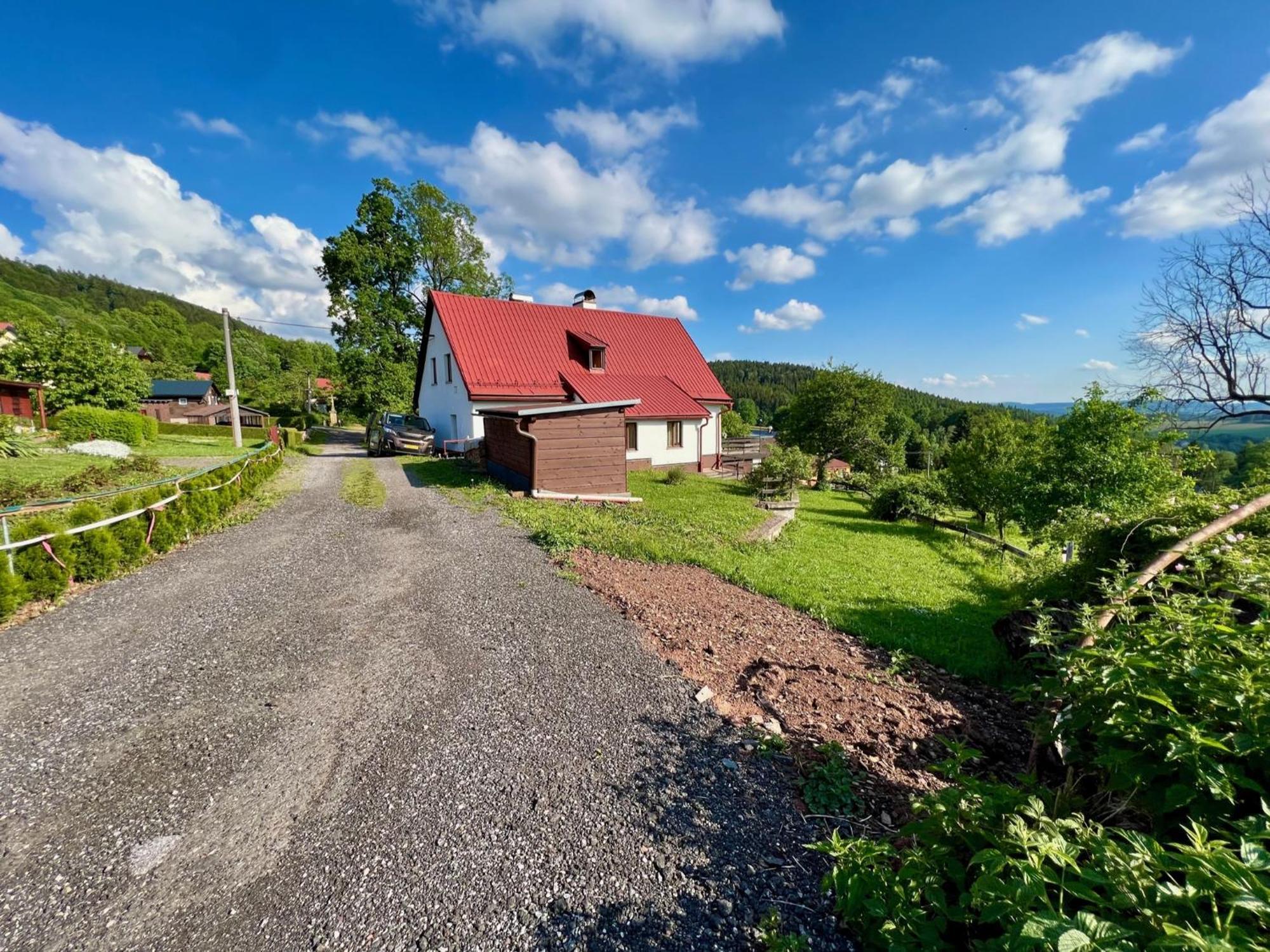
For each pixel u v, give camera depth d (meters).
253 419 43.56
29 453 14.77
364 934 2.08
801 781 3.00
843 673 4.60
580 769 3.05
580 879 2.33
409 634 4.81
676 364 22.47
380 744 3.26
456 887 2.28
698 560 7.75
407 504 10.73
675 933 2.08
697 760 3.16
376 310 29.28
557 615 5.31
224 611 5.24
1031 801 1.83
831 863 2.43
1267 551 3.46
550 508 10.70
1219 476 10.62
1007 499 11.80
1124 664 2.04
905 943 1.73
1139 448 10.62
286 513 9.73
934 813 2.12
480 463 16.30
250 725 3.43
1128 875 1.41
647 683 4.05
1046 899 1.37
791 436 29.20
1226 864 1.29
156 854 2.44
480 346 19.03
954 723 3.91
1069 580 5.59
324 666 4.21
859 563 8.95
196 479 8.54
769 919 2.11
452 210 31.62
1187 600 2.44
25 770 2.97
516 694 3.85
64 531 5.70
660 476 17.97
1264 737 1.63
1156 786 1.86
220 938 2.05
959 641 5.61
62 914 2.14
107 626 4.85
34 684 3.86
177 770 3.01
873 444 27.41
